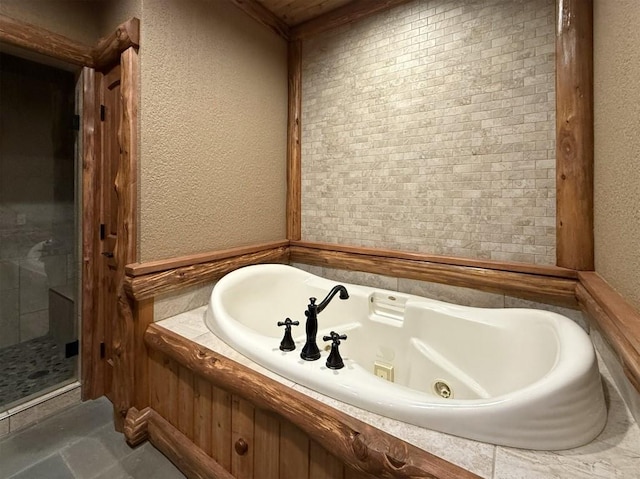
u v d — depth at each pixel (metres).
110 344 1.78
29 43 1.47
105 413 1.70
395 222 1.94
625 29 0.91
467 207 1.69
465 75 1.67
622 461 0.71
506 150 1.58
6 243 2.34
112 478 1.30
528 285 1.48
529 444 0.75
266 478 1.06
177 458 1.34
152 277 1.50
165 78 1.57
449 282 1.71
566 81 1.39
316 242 2.27
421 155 1.83
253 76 2.08
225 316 1.41
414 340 1.55
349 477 0.86
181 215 1.67
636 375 0.69
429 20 1.77
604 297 0.98
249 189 2.09
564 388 0.78
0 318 2.34
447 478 0.68
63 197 2.53
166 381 1.45
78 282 1.83
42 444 1.47
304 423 0.91
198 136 1.74
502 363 1.28
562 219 1.43
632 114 0.85
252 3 2.02
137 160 1.48
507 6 1.55
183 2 1.64
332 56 2.16
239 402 1.14
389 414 0.86
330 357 1.06
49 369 2.08
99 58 1.67
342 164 2.15
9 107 2.28
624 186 0.93
